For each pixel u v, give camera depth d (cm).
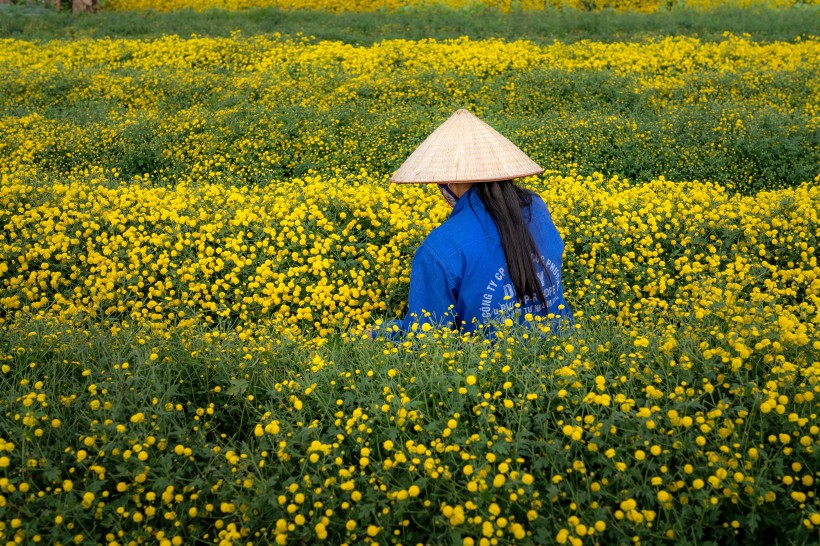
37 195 527
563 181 606
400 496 208
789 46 1404
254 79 1167
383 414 249
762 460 224
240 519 226
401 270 440
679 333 289
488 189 302
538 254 302
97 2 2150
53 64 1403
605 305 415
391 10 2091
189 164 814
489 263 299
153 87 1142
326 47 1444
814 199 508
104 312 420
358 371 277
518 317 292
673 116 893
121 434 242
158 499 239
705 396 250
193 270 427
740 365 237
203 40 1508
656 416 227
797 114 901
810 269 432
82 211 500
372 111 978
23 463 231
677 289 427
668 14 1775
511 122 909
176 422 264
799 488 217
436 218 494
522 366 265
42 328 334
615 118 881
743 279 392
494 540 193
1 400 264
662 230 479
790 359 258
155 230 477
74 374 298
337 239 467
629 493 209
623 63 1306
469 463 223
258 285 421
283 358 311
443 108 1009
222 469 241
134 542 216
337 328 412
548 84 1125
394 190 559
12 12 1944
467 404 260
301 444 241
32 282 433
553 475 224
